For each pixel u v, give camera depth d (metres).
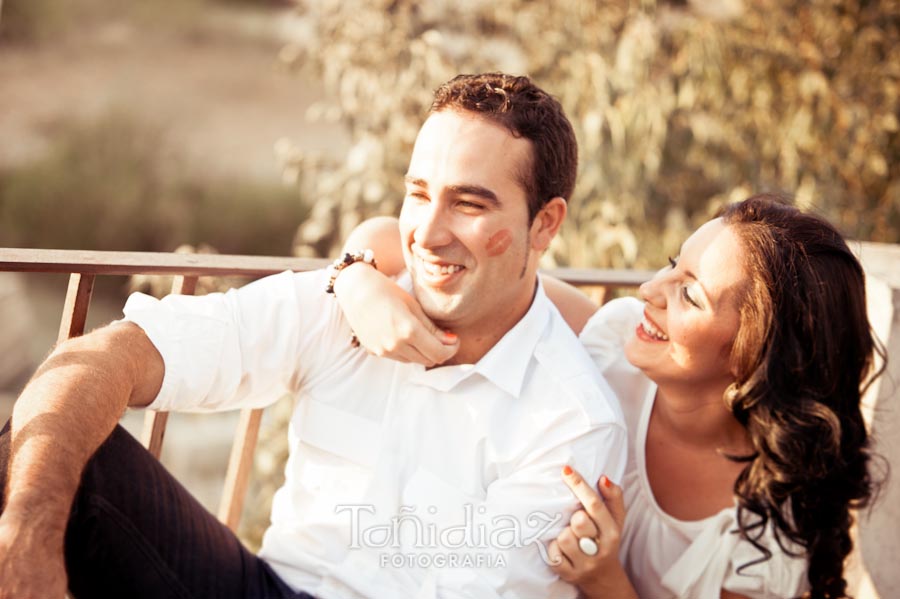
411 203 1.53
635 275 2.15
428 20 3.65
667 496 1.73
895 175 3.91
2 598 1.14
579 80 3.61
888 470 1.80
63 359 1.39
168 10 8.56
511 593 1.53
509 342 1.61
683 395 1.63
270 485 3.23
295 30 7.58
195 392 1.52
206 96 8.23
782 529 1.62
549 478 1.55
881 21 3.90
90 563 1.45
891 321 1.92
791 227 1.59
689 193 3.92
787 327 1.56
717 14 3.89
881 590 1.97
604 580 1.54
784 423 1.57
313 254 3.75
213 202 7.70
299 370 1.65
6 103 7.78
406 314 1.50
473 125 1.48
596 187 3.63
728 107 3.84
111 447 1.48
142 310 1.50
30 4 8.18
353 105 3.56
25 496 1.21
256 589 1.61
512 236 1.51
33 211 7.28
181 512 1.55
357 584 1.56
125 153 7.68
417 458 1.60
